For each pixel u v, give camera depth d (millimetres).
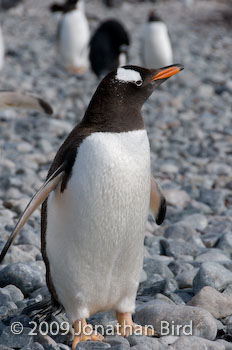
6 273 14219
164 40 49656
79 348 11383
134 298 12320
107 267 11508
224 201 24000
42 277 14375
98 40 43938
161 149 31922
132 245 11531
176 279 15195
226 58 64062
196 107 42031
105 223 11055
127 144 11008
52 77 52375
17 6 97562
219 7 108312
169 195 23578
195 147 32000
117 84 11250
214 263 14734
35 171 27203
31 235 17578
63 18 52281
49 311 12703
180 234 19000
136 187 11102
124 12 102688
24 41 71875
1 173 25859
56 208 11305
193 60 61125
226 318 13070
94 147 10875
